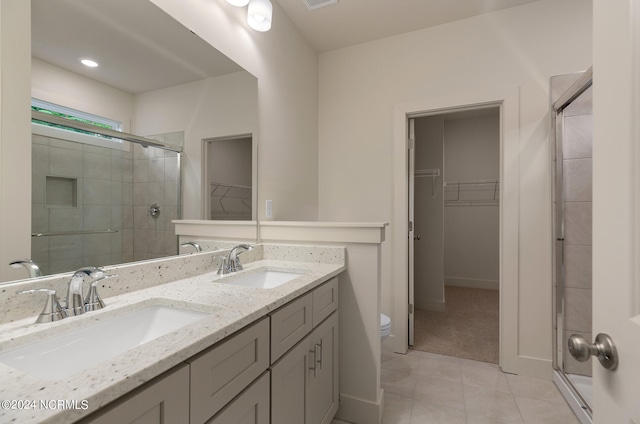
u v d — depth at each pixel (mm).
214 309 955
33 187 896
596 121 577
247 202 1838
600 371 554
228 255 1521
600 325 554
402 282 2439
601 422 549
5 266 833
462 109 2357
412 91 2457
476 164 4531
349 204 2662
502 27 2201
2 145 831
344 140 2695
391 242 2502
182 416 671
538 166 2078
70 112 994
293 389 1156
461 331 2900
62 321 811
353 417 1634
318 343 1371
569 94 1789
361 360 1632
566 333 1972
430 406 1763
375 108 2586
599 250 562
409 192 2582
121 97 1161
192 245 1478
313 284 1279
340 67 2725
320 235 1725
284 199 2240
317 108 2791
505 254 2141
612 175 529
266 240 1880
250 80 1876
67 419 453
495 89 2189
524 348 2100
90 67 1058
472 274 4570
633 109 481
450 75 2336
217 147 1626
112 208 1125
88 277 979
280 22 2197
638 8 480
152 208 1278
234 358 841
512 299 2119
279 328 1066
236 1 1639
